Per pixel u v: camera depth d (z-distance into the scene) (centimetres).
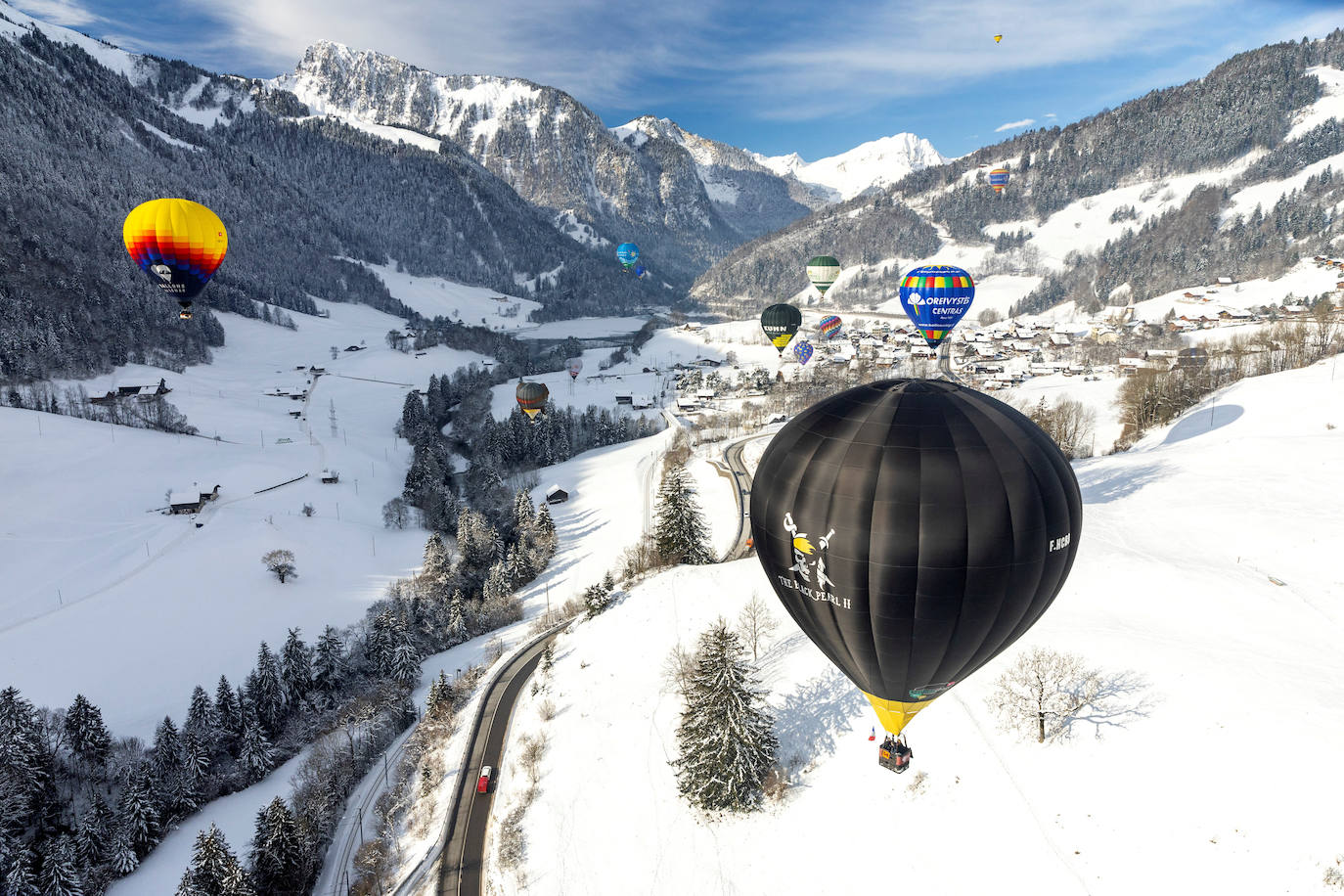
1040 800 4122
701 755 4631
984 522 2800
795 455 3119
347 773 6688
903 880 3972
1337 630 5181
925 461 2845
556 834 4862
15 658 9244
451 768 6025
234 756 7319
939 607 2914
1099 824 3931
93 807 6372
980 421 2912
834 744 4853
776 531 3162
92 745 7000
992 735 4556
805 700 5284
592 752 5450
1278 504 7262
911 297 7944
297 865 5284
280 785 7000
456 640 9156
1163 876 3634
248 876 5034
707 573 7719
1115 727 4412
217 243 7538
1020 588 2919
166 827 6444
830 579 3020
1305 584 5847
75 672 9069
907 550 2839
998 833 4028
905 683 3222
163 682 9006
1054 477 2894
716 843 4475
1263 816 3728
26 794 6284
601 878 4472
